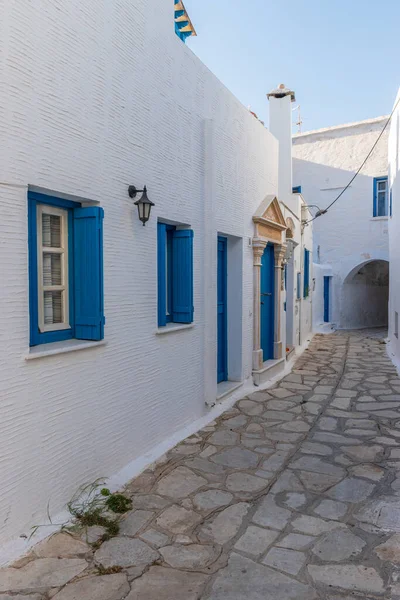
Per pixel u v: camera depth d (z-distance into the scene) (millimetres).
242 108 6867
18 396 2973
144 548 3014
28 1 2980
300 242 11867
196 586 2639
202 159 5625
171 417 5012
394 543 3070
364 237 16719
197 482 4000
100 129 3719
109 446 3916
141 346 4387
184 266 5309
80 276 3729
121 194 4020
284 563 2859
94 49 3625
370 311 19797
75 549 2977
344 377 8305
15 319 2936
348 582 2672
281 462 4457
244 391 7078
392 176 11719
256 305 7500
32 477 3098
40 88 3104
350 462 4457
